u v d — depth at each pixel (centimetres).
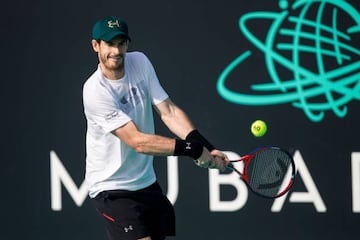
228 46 2753
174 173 2761
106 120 2019
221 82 2758
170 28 2756
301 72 2758
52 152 2762
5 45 2759
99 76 2039
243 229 2758
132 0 2755
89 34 2759
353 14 2762
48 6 2761
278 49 2756
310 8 2756
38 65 2761
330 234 2761
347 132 2766
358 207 2762
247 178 2134
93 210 2762
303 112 2762
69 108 2761
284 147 2759
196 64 2758
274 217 2758
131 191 2159
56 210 2764
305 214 2762
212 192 2756
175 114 2127
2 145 2764
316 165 2762
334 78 2762
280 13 2755
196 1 2753
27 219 2762
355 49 2759
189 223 2759
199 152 1969
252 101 2758
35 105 2764
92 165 2155
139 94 2089
